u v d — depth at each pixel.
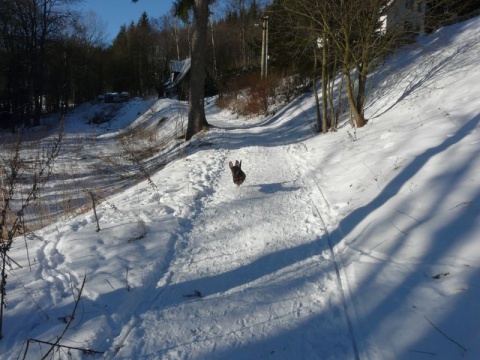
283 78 27.72
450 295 3.99
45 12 39.09
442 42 15.84
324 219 6.72
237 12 60.78
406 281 4.42
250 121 25.36
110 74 66.81
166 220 6.73
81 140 23.61
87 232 6.20
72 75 53.97
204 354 3.53
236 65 48.66
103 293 4.41
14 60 37.38
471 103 9.04
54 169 14.07
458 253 4.63
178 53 66.00
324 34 13.19
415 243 5.11
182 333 3.83
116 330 3.91
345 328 3.82
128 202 7.93
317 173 9.73
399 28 11.80
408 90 13.09
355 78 17.95
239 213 7.16
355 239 5.69
